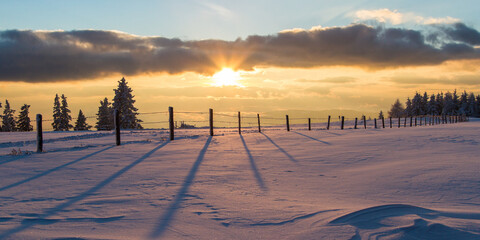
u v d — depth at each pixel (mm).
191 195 4633
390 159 7848
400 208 3672
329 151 9727
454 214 3484
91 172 6594
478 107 119688
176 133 20406
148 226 3258
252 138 14789
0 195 4645
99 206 4023
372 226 3150
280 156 9016
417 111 116438
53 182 5582
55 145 12820
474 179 5289
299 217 3525
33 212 3762
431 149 9398
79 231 3098
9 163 7789
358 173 6324
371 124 46875
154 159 8539
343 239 2850
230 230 3146
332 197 4520
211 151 10281
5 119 64938
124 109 50500
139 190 4957
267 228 3195
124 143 12930
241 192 4855
